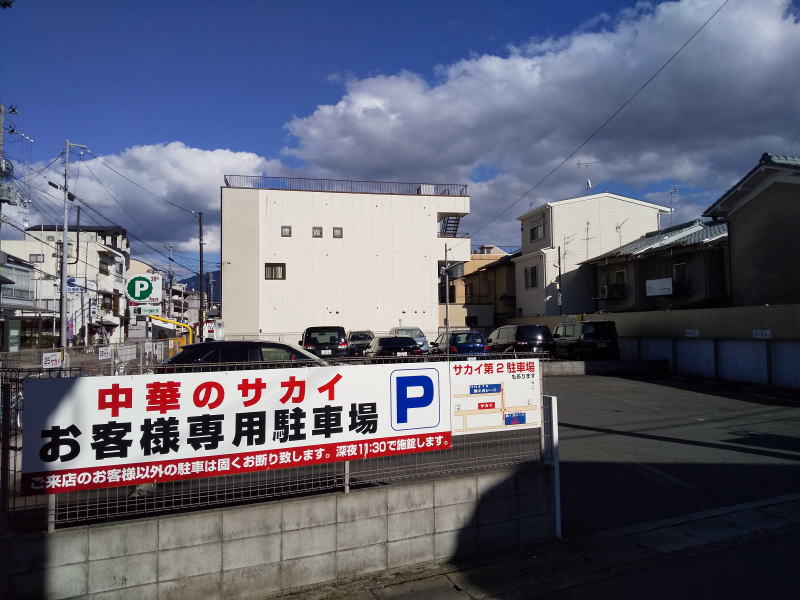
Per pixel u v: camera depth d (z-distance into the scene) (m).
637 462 7.59
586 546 4.79
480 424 4.82
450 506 4.48
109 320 43.72
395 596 3.88
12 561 3.33
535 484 4.84
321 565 4.01
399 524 4.29
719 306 23.73
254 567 3.81
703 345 17.56
